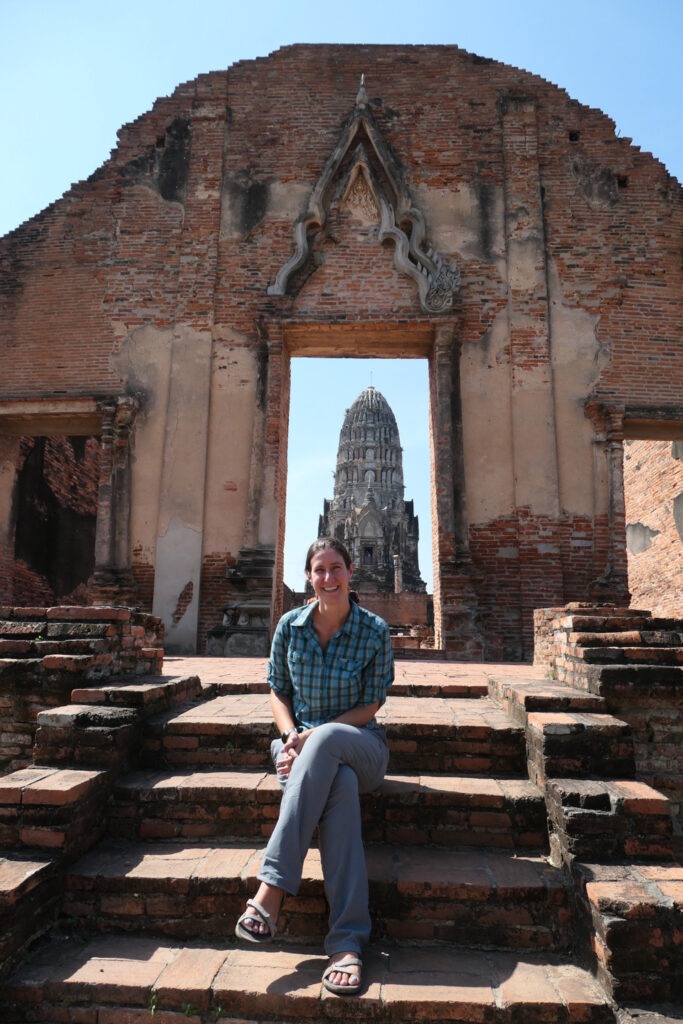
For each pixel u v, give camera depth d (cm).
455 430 1115
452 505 1081
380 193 1188
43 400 1158
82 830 330
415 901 302
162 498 1125
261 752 396
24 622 472
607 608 614
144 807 354
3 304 1216
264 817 349
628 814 309
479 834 344
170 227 1216
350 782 299
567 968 280
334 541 352
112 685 441
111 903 307
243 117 1242
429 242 1172
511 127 1207
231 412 1146
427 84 1236
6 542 1235
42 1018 262
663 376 1126
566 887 301
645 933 260
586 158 1198
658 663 421
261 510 1099
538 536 1078
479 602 1073
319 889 302
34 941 290
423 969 277
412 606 2520
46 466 1404
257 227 1199
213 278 1185
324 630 349
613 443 1088
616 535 1063
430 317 1125
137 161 1243
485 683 548
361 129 1214
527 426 1107
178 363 1162
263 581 1070
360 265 1173
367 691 343
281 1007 257
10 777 337
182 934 302
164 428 1150
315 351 1223
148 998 262
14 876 285
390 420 4584
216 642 1054
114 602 1091
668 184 1187
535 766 366
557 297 1152
